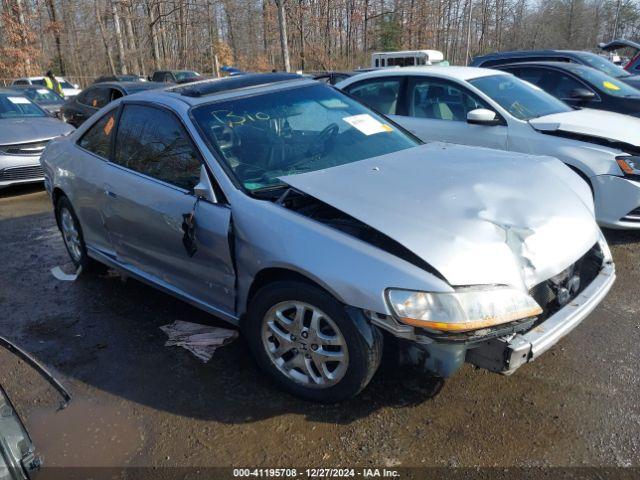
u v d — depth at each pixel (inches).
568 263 109.5
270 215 112.4
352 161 136.2
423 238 99.3
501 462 98.2
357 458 100.7
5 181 307.4
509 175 125.0
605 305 152.8
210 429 110.0
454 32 1866.4
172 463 101.8
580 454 99.1
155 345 141.9
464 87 229.9
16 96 362.3
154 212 137.3
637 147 188.2
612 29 2117.4
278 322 115.2
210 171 125.0
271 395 119.2
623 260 183.8
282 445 104.8
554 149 200.2
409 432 106.2
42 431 111.8
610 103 271.0
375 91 260.2
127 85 407.5
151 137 144.7
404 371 124.0
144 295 171.9
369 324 101.4
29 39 1338.6
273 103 146.0
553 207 116.6
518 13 2000.5
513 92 231.0
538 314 98.1
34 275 194.1
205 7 1574.8
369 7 1526.8
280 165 131.0
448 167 128.6
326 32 1456.7
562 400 113.4
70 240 192.9
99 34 1672.0
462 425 107.5
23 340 148.3
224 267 122.8
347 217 112.5
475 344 97.8
